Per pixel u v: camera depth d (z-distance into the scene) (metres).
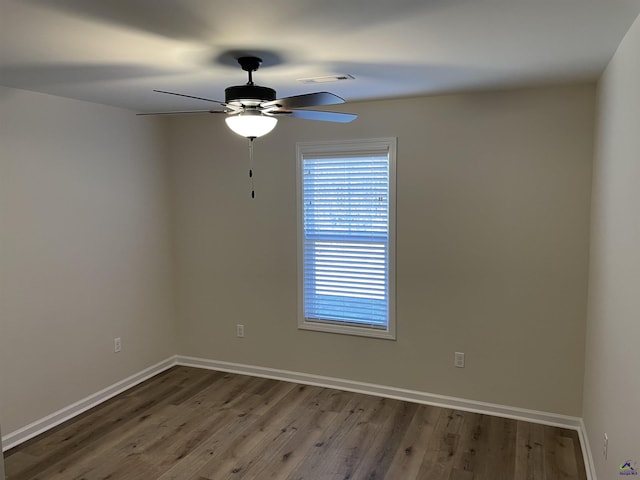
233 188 4.50
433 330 3.92
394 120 3.86
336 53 2.44
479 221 3.69
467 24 2.01
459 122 3.68
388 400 4.05
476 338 3.79
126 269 4.26
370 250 4.09
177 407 3.94
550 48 2.40
